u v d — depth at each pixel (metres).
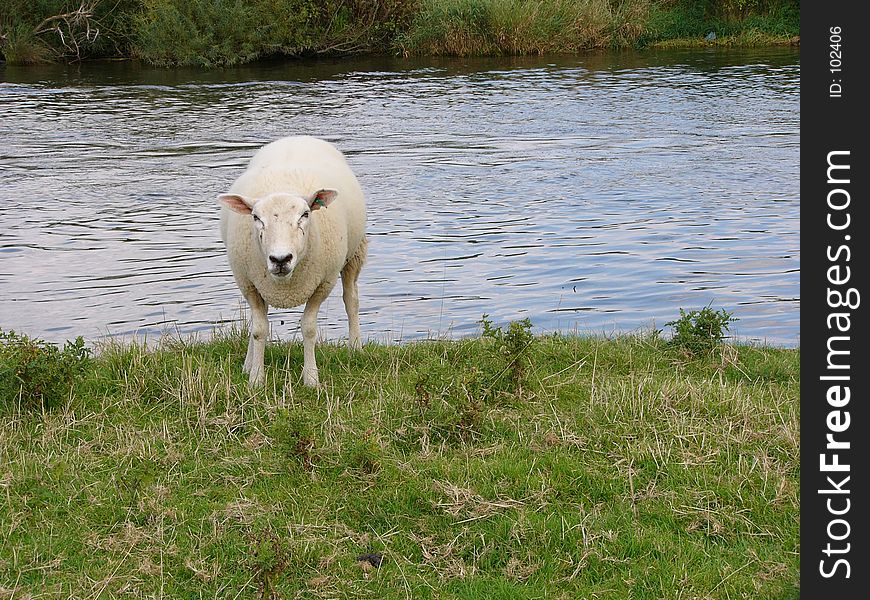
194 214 15.30
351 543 5.59
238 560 5.36
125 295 11.44
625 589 5.20
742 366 8.14
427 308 11.03
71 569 5.31
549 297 11.40
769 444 6.50
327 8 37.09
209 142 21.22
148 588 5.18
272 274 7.11
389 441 6.62
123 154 19.98
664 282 11.89
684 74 30.47
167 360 7.90
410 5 37.94
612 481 6.11
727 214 15.05
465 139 21.38
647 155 19.41
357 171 18.30
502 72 31.95
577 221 14.79
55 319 10.62
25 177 17.86
